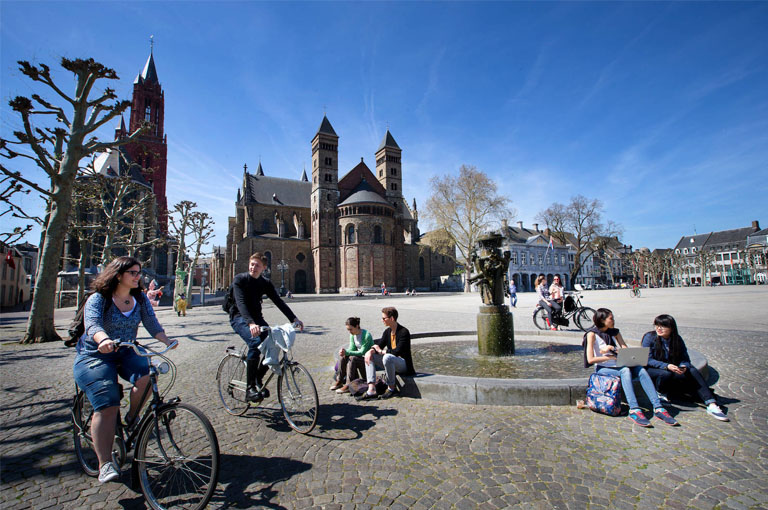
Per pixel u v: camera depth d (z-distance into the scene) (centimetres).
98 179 2181
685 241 11888
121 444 342
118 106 1455
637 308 2075
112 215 2067
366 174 6725
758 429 432
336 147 6481
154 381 339
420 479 348
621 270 11269
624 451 393
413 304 3098
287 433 464
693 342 960
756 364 712
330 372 761
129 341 349
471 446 413
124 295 352
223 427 488
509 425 466
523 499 312
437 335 1151
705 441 409
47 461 403
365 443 428
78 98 1383
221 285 8938
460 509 300
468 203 4634
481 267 861
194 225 3381
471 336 1164
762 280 9044
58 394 650
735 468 352
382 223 6106
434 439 433
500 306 848
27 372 818
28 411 562
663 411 469
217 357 961
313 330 1467
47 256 1302
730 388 576
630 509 294
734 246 10356
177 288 3133
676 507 295
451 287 7706
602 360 522
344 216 6112
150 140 6669
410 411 525
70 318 2303
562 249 8338
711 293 3644
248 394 494
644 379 492
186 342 1230
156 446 323
